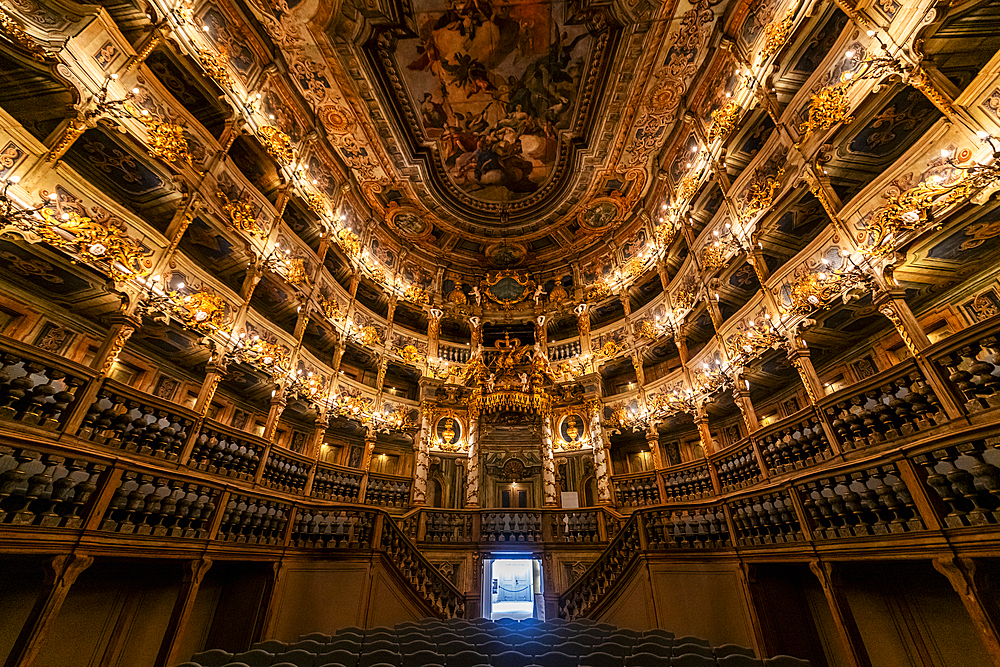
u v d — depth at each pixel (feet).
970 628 20.33
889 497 18.83
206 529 23.48
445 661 17.10
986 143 24.41
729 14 43.47
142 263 32.76
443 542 47.26
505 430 65.57
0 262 29.14
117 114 30.94
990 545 15.16
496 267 81.97
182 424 30.94
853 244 32.14
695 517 29.45
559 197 69.15
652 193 64.13
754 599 24.57
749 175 43.45
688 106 52.60
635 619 28.84
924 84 26.81
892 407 23.91
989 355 19.63
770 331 39.58
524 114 57.88
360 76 51.06
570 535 47.93
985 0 24.00
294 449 54.75
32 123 28.63
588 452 60.39
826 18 34.19
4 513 15.65
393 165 62.49
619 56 49.29
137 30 34.06
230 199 41.57
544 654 17.28
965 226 26.96
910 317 28.07
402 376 67.97
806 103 36.14
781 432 32.96
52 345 33.42
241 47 44.21
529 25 47.57
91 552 18.01
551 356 70.85
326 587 28.04
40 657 20.80
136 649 24.47
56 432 22.27
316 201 54.34
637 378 60.34
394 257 72.49
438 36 48.32
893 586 23.31
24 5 25.52
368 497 52.47
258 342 43.27
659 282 64.80
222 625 26.68
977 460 15.90
